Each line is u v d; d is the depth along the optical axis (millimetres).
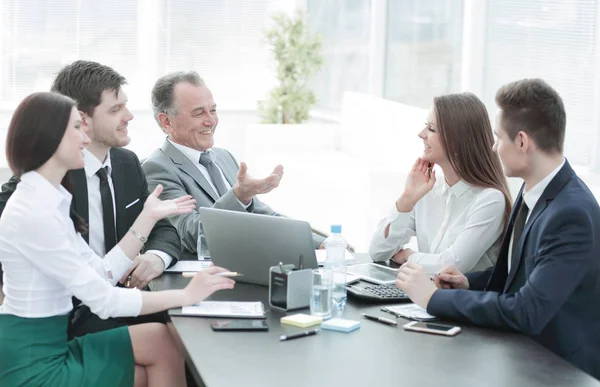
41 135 2762
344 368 2295
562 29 5676
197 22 9375
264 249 3102
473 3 6453
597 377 2754
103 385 2816
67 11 8883
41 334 2795
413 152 6855
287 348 2461
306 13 9406
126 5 9078
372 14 8180
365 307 2914
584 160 5570
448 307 2727
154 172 3916
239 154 9625
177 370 2951
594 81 5430
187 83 3988
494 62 6383
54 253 2754
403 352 2439
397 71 8000
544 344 2732
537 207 2779
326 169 7105
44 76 8898
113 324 3326
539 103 2748
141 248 3559
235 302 2926
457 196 3484
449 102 3408
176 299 2844
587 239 2639
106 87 3365
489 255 3430
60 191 2900
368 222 6508
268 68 9656
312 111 9484
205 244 3639
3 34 8688
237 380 2193
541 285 2611
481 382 2205
